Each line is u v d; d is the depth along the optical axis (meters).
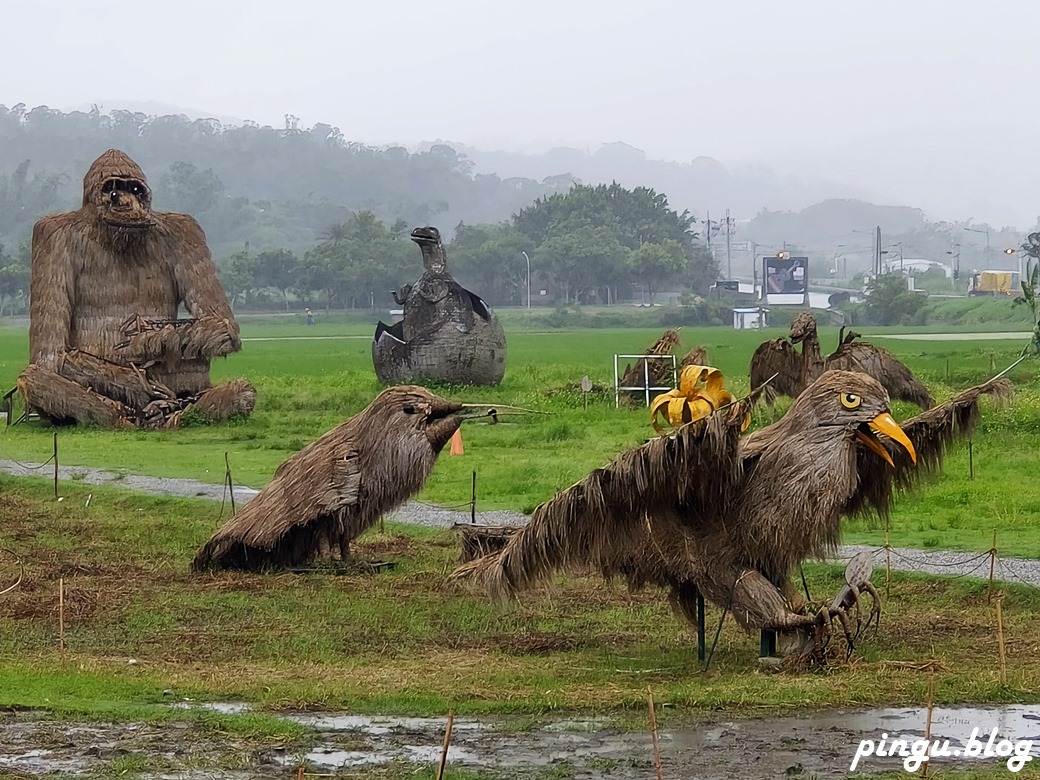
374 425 17.31
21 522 21.14
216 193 195.62
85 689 11.45
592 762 9.67
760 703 11.18
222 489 23.84
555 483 23.28
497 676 12.26
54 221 34.38
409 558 18.22
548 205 150.00
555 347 79.31
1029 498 21.06
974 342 76.12
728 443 12.36
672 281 143.38
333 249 145.25
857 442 12.67
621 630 14.48
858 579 12.64
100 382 33.81
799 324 26.81
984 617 14.86
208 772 9.40
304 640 13.81
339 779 9.26
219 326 33.88
